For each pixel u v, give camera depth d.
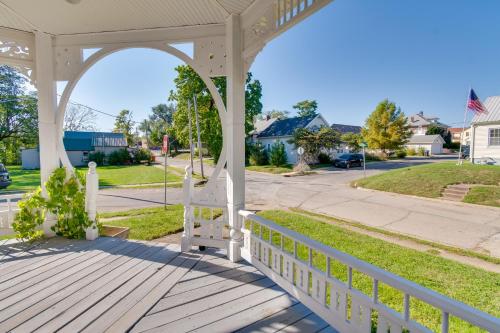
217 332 1.80
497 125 12.87
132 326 1.86
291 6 2.17
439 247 4.24
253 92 17.92
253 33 2.80
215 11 2.97
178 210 6.77
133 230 4.82
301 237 2.11
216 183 3.29
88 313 2.01
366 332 1.58
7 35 3.51
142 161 28.27
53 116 3.72
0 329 1.81
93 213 3.74
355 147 25.17
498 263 3.62
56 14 3.13
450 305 1.07
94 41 3.63
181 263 2.96
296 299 2.23
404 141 24.94
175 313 2.02
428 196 8.86
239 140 3.09
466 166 11.74
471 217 6.35
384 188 10.28
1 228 3.64
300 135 20.59
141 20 3.25
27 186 11.84
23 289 2.37
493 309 2.38
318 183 12.52
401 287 1.31
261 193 9.86
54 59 3.71
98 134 30.52
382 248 3.95
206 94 15.53
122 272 2.73
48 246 3.45
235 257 3.02
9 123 19.88
